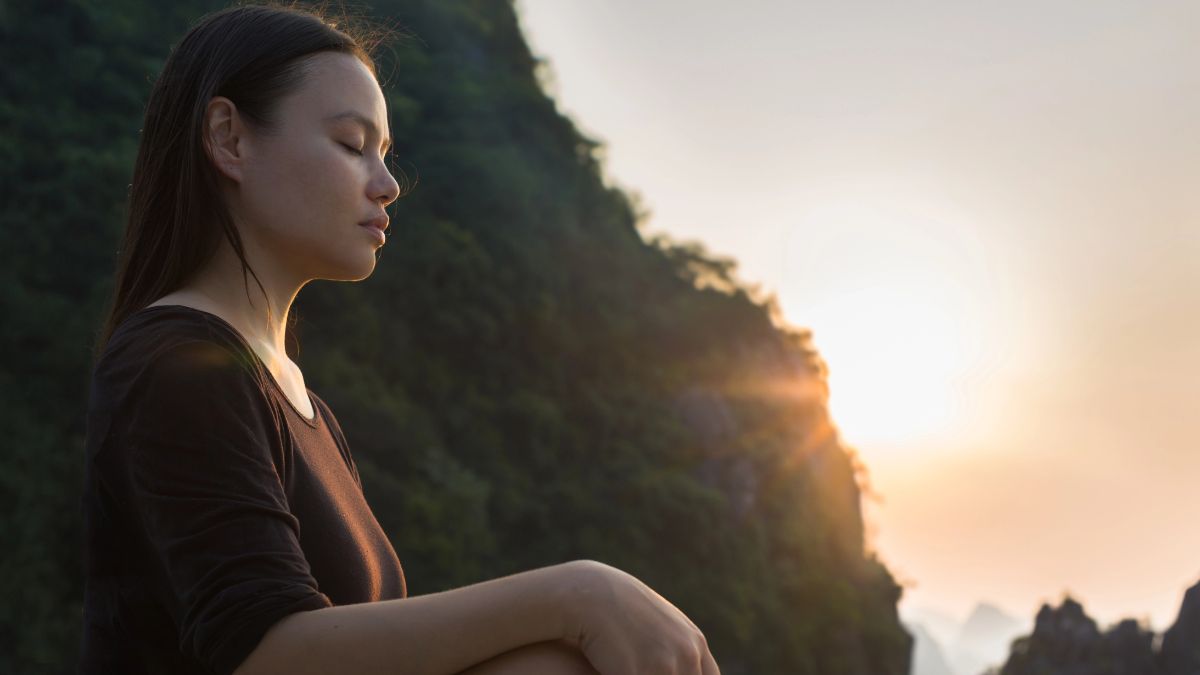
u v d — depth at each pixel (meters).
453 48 57.97
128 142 35.41
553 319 49.38
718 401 56.16
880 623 61.12
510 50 63.06
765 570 51.12
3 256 31.81
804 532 56.62
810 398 67.31
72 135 35.44
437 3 58.38
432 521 35.62
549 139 60.25
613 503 45.69
